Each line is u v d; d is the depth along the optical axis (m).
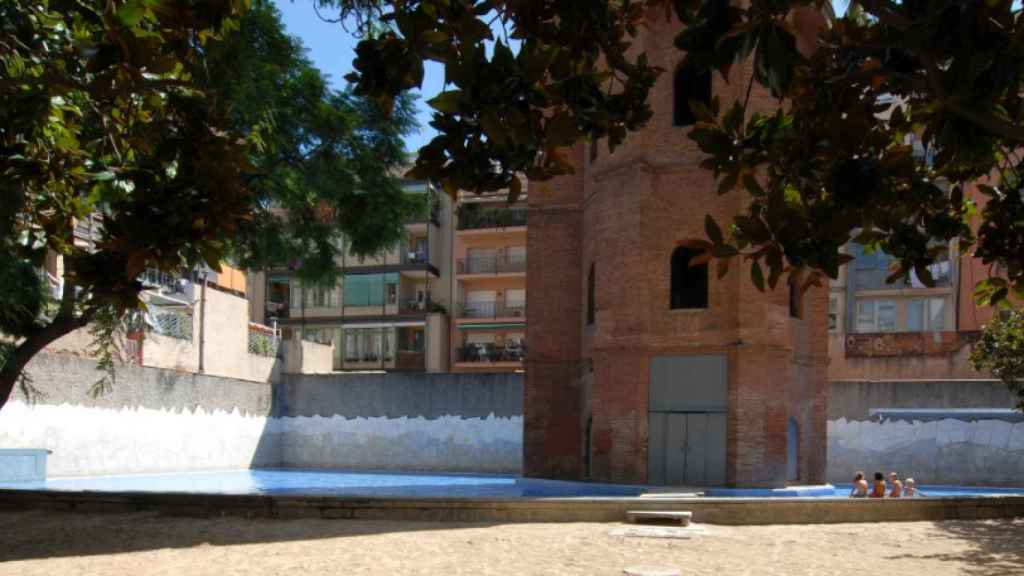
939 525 16.67
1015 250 7.78
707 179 24.05
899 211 6.82
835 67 6.31
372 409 39.62
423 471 38.44
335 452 39.84
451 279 62.78
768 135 6.22
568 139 4.95
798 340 25.69
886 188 5.62
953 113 4.84
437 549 13.41
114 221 6.08
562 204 28.11
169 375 33.84
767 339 23.22
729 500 16.70
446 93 4.68
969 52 4.07
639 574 11.46
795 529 16.00
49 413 28.59
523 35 5.59
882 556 13.21
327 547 13.56
